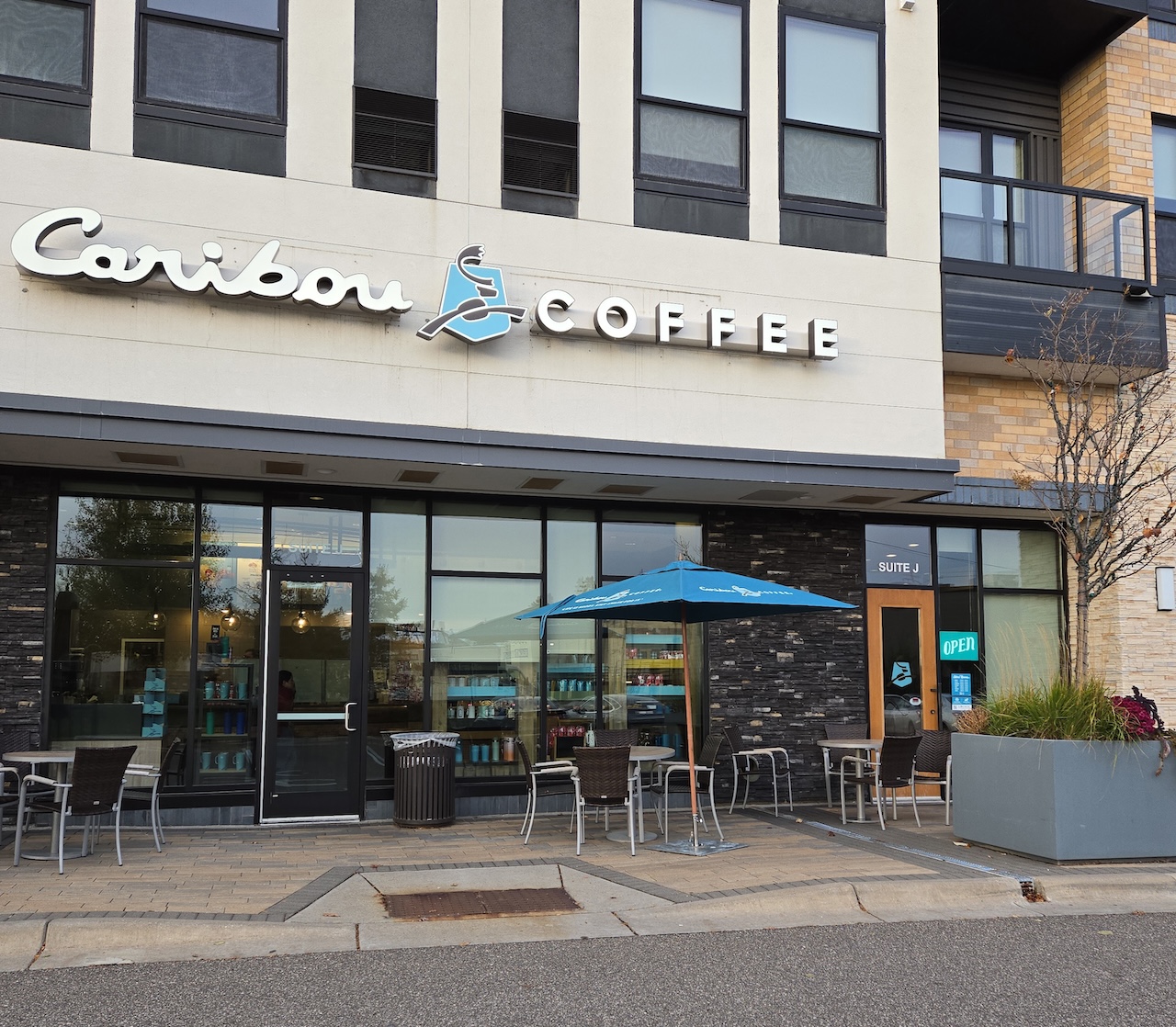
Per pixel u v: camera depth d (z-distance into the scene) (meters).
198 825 10.50
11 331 8.84
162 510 10.77
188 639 10.72
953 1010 5.48
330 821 10.86
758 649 12.59
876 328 11.44
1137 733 8.91
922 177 11.84
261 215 9.65
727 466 10.79
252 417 9.36
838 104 11.69
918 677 13.22
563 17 10.88
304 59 9.97
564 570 12.12
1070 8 12.99
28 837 9.78
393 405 9.80
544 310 10.15
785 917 7.40
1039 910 7.68
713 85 11.28
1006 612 13.68
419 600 11.54
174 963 6.20
